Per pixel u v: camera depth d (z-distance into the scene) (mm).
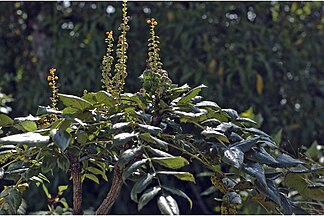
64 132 907
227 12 2861
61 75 2744
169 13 2779
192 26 2766
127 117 1008
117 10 2754
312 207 1579
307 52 2930
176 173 891
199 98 1107
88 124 975
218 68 2723
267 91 2789
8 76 2945
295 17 2994
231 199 1028
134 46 2758
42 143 888
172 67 2723
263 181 939
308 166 1338
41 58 2914
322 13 3125
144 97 1053
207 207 2750
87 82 2678
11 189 1059
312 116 2826
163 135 1015
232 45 2775
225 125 1016
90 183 2600
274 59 2758
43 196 2535
